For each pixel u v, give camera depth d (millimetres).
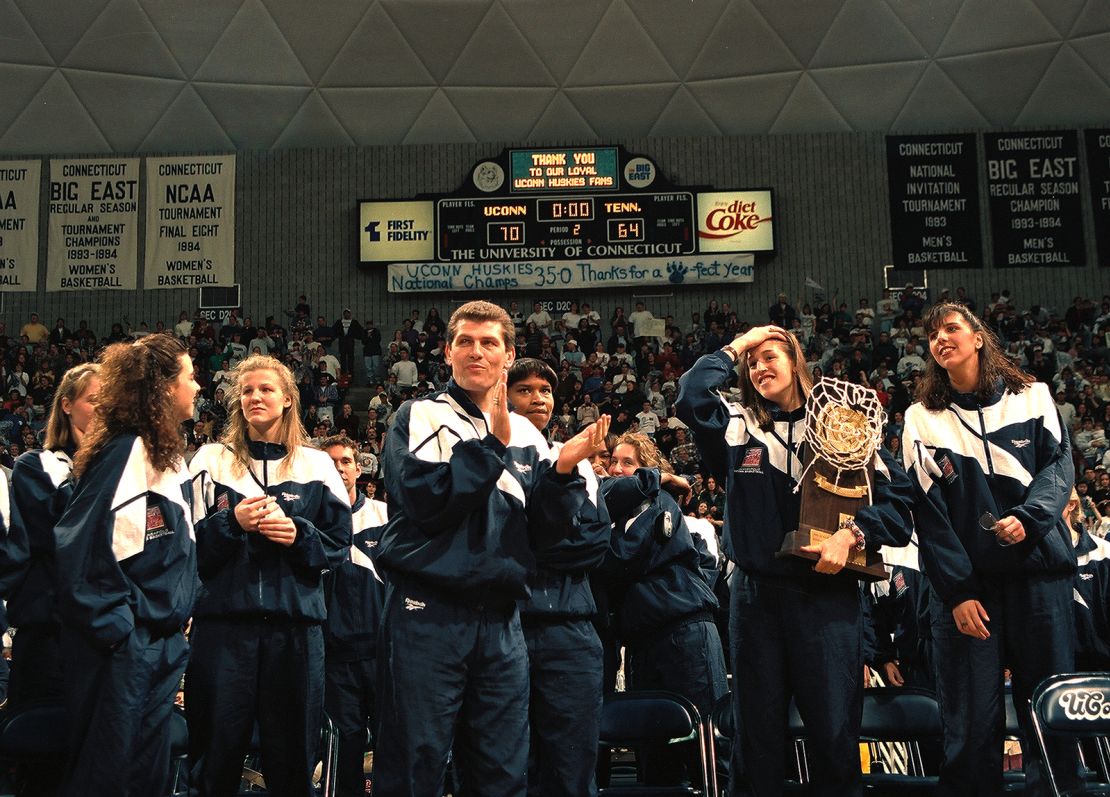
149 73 24031
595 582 4945
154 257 23516
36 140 23734
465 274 23219
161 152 24047
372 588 5414
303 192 23984
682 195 23297
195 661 3910
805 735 3717
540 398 4352
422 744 2965
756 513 3584
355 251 23688
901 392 19516
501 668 3094
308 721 3967
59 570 3240
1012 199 23234
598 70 24578
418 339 21938
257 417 4199
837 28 24312
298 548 3988
